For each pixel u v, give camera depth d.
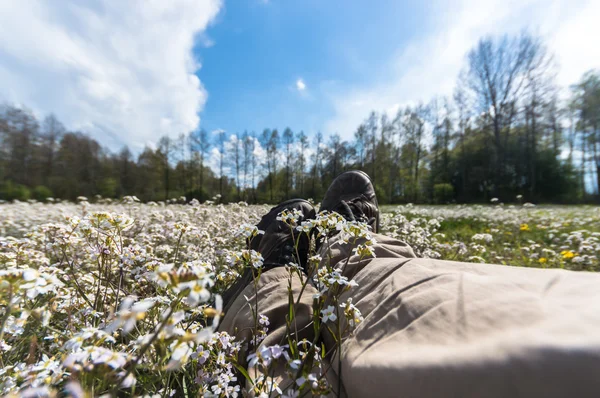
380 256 1.25
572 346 0.44
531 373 0.44
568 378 0.42
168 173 29.38
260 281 1.26
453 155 28.84
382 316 0.78
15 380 0.62
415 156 30.28
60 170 20.25
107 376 0.47
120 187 24.06
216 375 0.83
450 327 0.61
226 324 1.13
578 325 0.48
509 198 23.66
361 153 30.92
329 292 0.77
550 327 0.49
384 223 4.00
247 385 0.82
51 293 1.02
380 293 0.89
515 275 0.74
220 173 31.12
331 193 3.29
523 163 23.84
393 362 0.59
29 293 0.53
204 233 2.32
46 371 0.57
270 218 1.88
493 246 3.52
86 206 2.87
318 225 0.98
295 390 0.66
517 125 24.98
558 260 2.51
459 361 0.51
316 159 32.06
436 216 6.52
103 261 1.13
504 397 0.45
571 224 4.70
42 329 0.90
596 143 22.27
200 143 30.70
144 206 5.93
